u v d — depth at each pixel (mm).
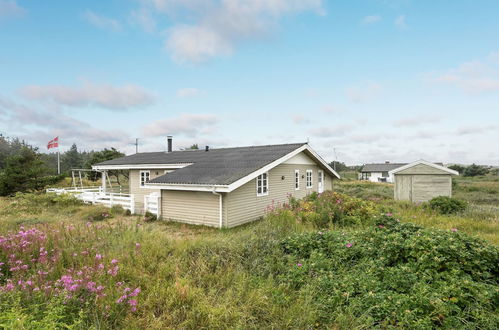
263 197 12344
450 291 3623
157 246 6066
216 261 5426
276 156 12695
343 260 5082
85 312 3436
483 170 49844
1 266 4836
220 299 4141
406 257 4594
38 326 2834
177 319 3713
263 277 4902
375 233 5461
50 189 18891
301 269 4828
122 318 3604
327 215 9234
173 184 10953
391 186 31969
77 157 66312
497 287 3797
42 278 4242
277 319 3688
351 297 3939
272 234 6723
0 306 3285
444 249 4336
